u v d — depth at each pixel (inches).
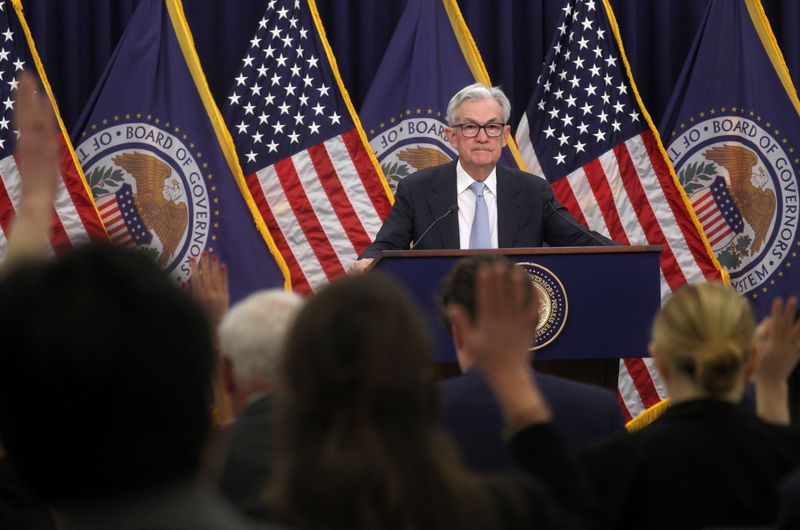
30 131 159.5
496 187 600.1
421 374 134.9
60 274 101.3
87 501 100.7
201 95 807.1
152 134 799.1
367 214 804.0
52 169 160.1
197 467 104.2
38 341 98.1
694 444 237.8
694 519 234.5
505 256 434.0
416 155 820.6
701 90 844.0
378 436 131.2
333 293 138.3
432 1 831.1
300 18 826.8
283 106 816.9
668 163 818.8
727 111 842.8
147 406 100.2
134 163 796.0
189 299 104.8
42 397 98.3
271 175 808.3
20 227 156.3
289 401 135.6
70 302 99.7
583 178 818.8
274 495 135.6
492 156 599.8
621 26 861.2
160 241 793.6
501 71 844.6
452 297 284.8
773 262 834.2
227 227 796.0
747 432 238.5
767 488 234.5
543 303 433.4
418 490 129.7
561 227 591.5
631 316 437.4
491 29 856.3
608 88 829.8
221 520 101.7
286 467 134.0
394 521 128.4
